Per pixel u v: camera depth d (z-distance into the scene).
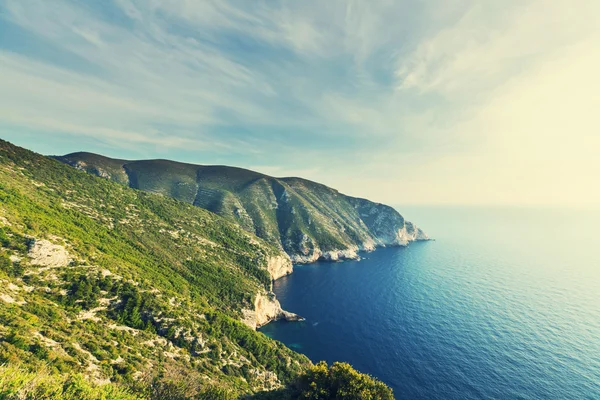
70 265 64.25
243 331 80.38
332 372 44.09
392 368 78.50
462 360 81.31
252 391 57.38
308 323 110.25
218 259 127.44
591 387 68.81
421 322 107.38
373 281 165.75
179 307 74.19
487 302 128.12
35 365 30.91
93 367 39.25
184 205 170.38
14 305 45.72
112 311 62.59
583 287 152.50
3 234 58.38
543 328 100.62
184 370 53.31
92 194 121.12
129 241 99.25
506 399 65.19
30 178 105.56
